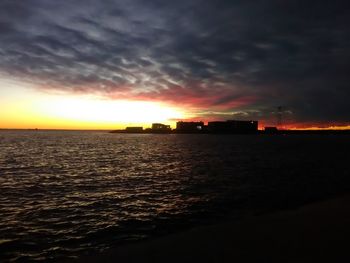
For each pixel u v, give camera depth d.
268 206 21.50
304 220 12.05
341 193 26.02
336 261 7.73
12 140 148.25
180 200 23.61
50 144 115.75
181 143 142.00
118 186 30.12
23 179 33.91
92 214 19.77
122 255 8.96
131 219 18.58
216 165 49.53
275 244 9.20
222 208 20.98
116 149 92.56
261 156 67.94
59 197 24.84
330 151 85.38
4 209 20.88
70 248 14.06
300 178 35.06
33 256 13.20
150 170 42.94
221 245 9.37
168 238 10.41
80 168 44.59
